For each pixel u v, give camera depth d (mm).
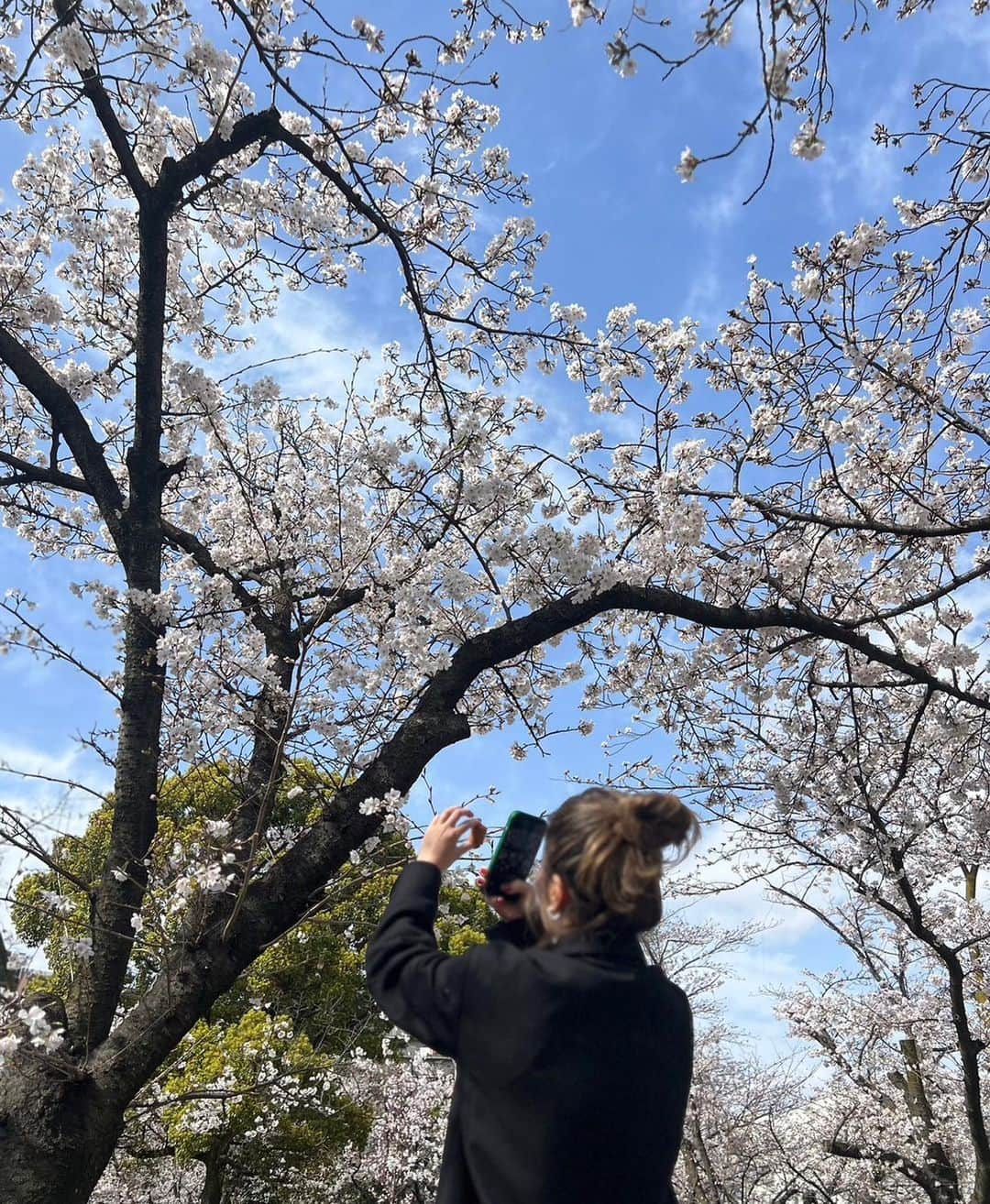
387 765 4102
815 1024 10648
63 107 5180
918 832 6684
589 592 4648
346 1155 13836
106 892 3723
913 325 5730
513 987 1384
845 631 5156
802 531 5762
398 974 1474
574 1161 1304
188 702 4324
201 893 3758
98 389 6090
